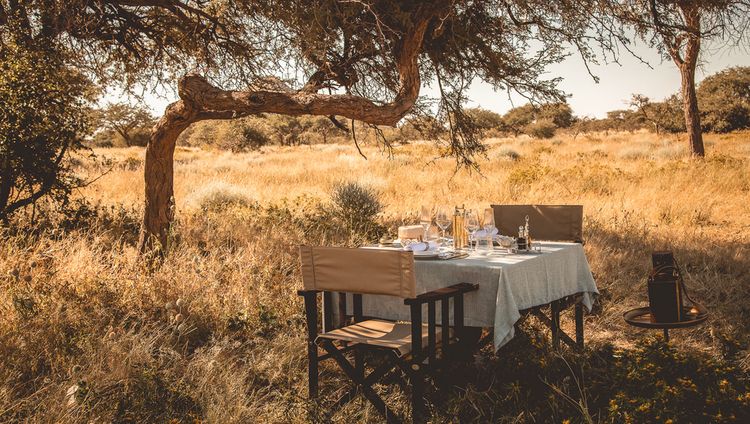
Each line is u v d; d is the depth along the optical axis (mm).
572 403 4016
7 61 7637
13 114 7789
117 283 5973
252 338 5469
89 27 7566
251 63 8094
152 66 8781
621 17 6582
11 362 4516
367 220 9938
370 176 17938
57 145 8430
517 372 4492
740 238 9961
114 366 4492
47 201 8977
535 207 5887
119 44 8398
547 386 4281
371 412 4211
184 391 4215
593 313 6258
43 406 3951
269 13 6664
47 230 7922
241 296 6148
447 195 14898
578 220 5719
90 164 18953
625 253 8438
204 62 8367
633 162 22156
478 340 4867
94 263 6520
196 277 6273
